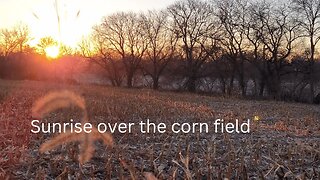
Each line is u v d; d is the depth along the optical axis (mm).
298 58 58625
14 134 9914
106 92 36188
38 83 49250
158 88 71688
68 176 6527
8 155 7875
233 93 61906
